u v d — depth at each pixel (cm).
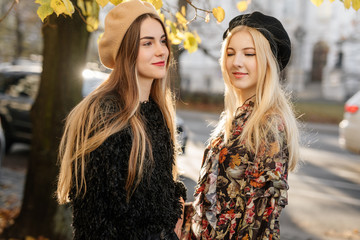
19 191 505
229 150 162
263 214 149
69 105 320
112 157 126
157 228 137
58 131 323
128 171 128
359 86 2200
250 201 151
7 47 1950
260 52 162
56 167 327
